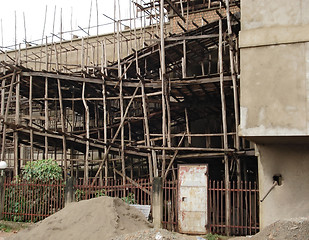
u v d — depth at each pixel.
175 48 14.56
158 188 10.33
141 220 9.47
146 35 19.89
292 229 6.97
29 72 16.05
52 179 12.27
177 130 17.11
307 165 8.87
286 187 8.95
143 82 13.94
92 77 15.38
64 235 8.36
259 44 8.14
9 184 12.12
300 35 7.89
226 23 13.22
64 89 17.12
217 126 16.48
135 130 17.80
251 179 14.98
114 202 9.32
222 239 9.51
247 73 8.20
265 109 7.98
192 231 9.98
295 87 7.86
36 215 11.64
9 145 21.84
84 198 11.41
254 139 8.52
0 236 10.64
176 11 15.01
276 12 8.15
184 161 14.83
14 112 21.55
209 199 10.04
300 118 7.74
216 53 16.69
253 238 7.53
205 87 13.00
